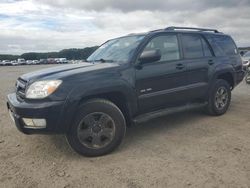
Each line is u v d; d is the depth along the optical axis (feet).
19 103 13.25
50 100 12.73
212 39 20.36
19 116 13.10
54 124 12.80
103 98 14.51
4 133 17.90
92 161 13.25
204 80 19.01
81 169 12.44
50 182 11.39
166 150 14.25
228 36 22.09
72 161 13.33
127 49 16.14
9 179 11.73
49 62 241.96
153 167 12.36
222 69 20.02
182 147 14.60
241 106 23.84
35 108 12.60
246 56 45.57
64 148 14.98
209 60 19.36
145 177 11.48
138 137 16.38
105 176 11.71
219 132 16.88
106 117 13.79
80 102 13.58
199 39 19.39
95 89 13.55
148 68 15.65
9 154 14.40
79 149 13.44
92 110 13.44
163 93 16.35
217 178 11.20
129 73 14.84
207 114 20.62
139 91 15.29
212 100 19.75
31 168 12.71
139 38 16.51
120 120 14.10
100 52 18.44
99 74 13.96
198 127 17.94
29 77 14.08
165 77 16.40
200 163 12.60
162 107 16.88
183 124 18.66
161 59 16.58
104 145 13.83
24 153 14.48
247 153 13.60
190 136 16.29
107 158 13.53
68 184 11.18
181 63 17.40
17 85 15.02
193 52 18.63
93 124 13.62
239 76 22.20
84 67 14.82
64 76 13.30
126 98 14.70
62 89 12.90
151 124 18.85
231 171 11.76
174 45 17.57
